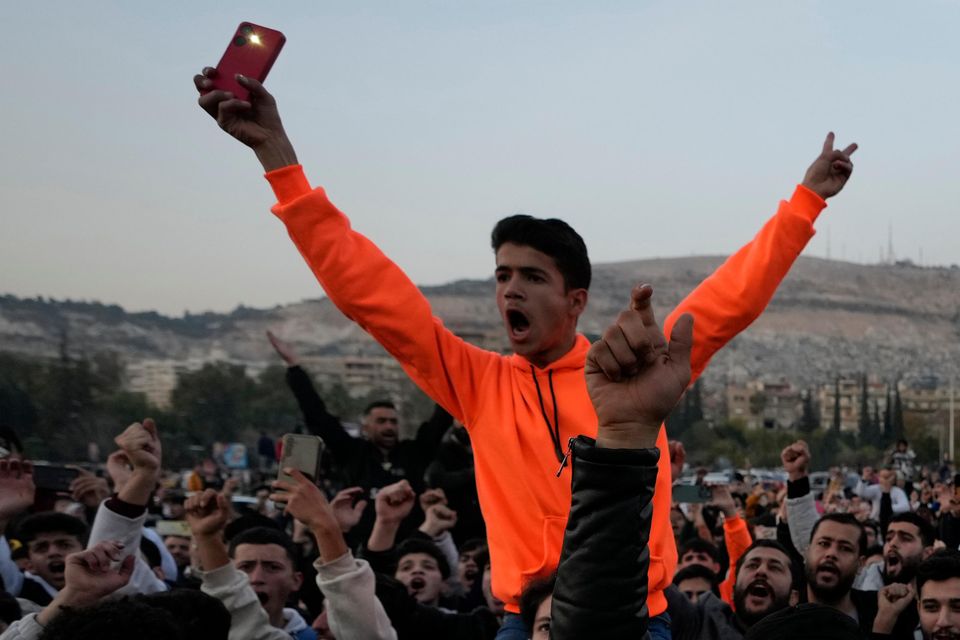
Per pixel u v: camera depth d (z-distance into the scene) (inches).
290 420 4468.5
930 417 5241.1
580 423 131.8
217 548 188.7
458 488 358.0
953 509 296.0
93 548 144.0
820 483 1454.2
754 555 226.2
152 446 180.1
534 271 135.8
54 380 3459.6
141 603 108.1
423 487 368.8
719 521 441.4
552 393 134.6
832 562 231.3
